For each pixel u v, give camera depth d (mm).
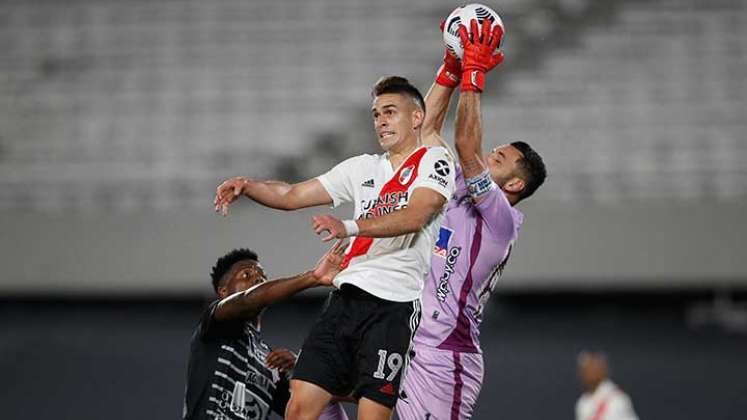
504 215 19172
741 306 49438
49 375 43844
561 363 43688
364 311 16281
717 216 46906
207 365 18172
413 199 15891
